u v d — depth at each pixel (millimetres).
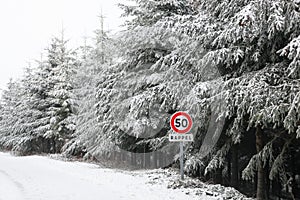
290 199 13867
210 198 9195
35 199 9148
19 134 41875
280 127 10695
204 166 13477
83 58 29688
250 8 8461
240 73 10938
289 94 8641
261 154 10445
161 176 13031
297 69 8367
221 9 11359
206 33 11195
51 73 35000
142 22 16172
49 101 33812
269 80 9500
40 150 40219
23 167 18953
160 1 15562
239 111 10016
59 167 18688
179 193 9648
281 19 8430
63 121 30734
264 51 10375
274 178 12000
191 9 15656
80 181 12477
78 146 25812
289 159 12430
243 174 10586
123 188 10625
